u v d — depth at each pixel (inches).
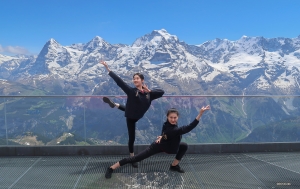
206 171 201.5
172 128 181.9
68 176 190.1
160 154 232.8
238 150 248.7
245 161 224.4
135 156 190.1
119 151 239.5
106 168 205.0
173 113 183.0
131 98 193.3
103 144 239.9
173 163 198.5
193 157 233.6
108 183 179.3
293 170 205.2
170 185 177.5
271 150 252.2
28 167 207.9
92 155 237.1
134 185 176.2
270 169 206.7
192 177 189.6
